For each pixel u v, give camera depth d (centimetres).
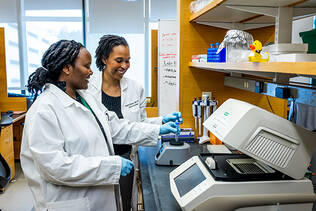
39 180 136
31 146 126
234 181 116
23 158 139
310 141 119
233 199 113
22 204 312
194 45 254
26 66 559
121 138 187
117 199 168
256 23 243
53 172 127
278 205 116
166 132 190
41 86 143
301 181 118
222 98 262
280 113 237
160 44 304
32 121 128
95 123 148
